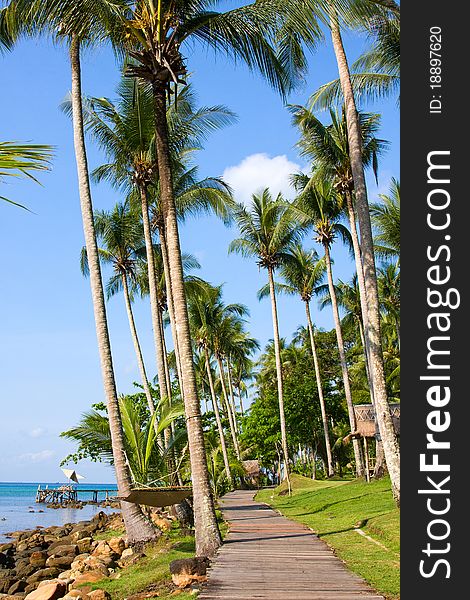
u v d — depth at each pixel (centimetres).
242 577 1117
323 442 5138
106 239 3206
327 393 5062
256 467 5534
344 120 2869
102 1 1474
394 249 3753
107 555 1681
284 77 1614
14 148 438
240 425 5938
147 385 2981
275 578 1109
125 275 3241
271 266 3794
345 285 4650
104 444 1956
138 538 1706
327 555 1327
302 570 1174
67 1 1473
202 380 5669
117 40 1638
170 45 1530
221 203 2878
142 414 3881
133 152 2580
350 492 2438
